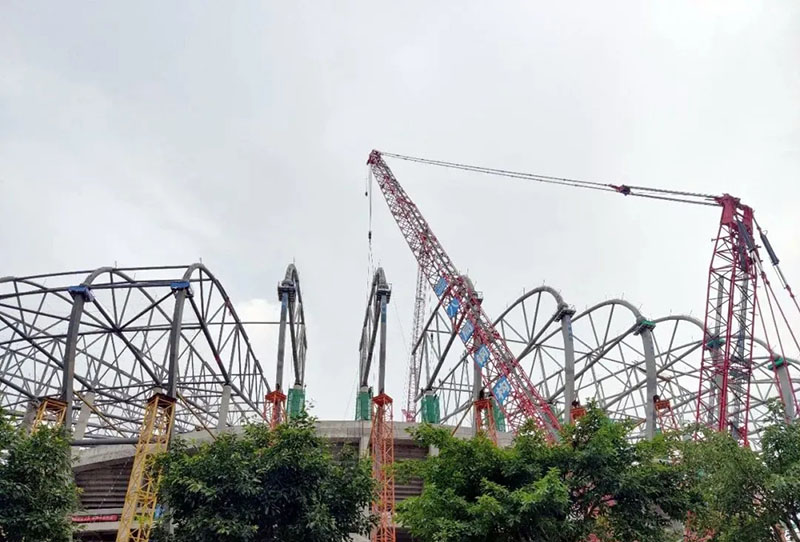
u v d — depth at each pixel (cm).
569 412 7100
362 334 9919
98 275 6162
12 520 2539
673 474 2712
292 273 8388
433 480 2706
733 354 7712
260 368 9938
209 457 2586
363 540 5709
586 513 2659
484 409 7856
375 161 10906
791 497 2642
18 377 8012
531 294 8569
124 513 5291
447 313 8775
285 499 2495
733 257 7831
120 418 7506
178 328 6072
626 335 7962
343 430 7069
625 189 8738
